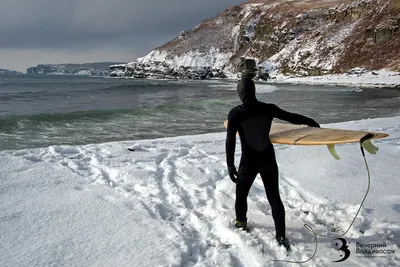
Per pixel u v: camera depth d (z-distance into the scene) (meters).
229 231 3.42
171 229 3.47
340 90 35.25
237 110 3.24
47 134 10.15
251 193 4.64
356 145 6.94
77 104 21.06
